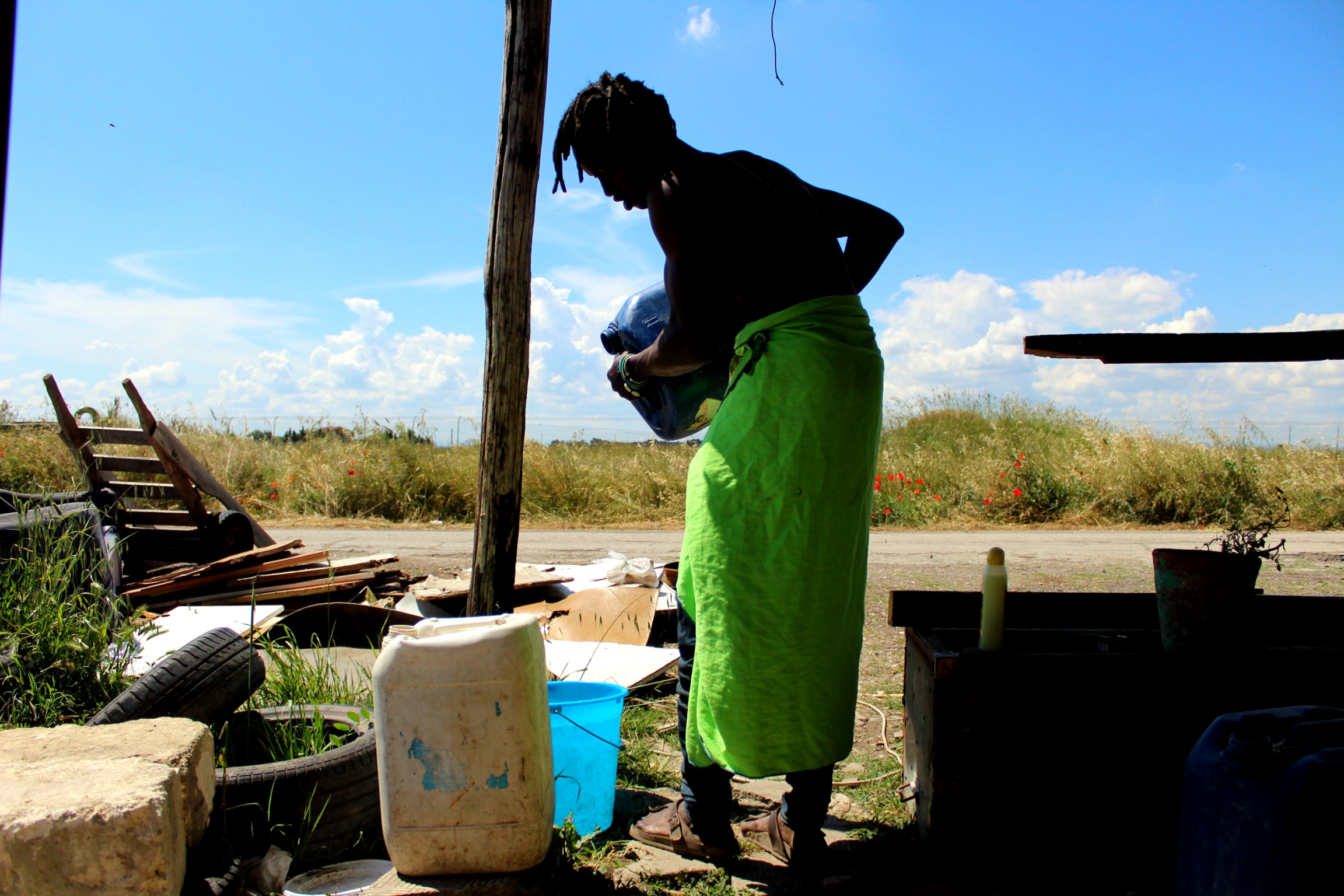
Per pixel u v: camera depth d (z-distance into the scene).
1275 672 2.10
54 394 5.52
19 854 1.65
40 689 2.82
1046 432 14.44
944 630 2.49
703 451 2.10
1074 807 2.11
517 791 1.85
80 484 6.68
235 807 2.18
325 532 10.01
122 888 1.68
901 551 8.53
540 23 3.43
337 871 2.19
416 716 1.85
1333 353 2.30
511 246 3.46
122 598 4.20
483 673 1.83
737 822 2.48
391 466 11.72
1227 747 1.69
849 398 1.98
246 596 4.82
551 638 4.25
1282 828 1.53
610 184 2.26
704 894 2.09
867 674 4.03
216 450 12.11
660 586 5.03
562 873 2.07
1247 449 11.99
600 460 12.85
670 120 2.22
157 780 1.80
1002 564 2.19
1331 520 10.62
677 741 3.15
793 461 1.96
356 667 4.06
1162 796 2.10
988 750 2.12
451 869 1.88
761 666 1.98
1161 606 2.26
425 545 8.72
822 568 1.98
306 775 2.24
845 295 2.09
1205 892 1.68
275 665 3.44
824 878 2.14
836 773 2.86
